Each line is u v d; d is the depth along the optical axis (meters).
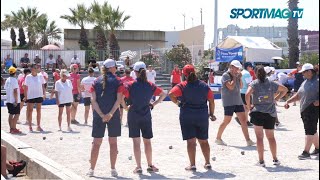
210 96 8.94
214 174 8.74
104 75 8.58
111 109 8.52
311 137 10.02
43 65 38.97
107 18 47.56
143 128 8.84
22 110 21.16
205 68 34.59
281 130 14.77
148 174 8.80
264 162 9.41
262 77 9.11
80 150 11.41
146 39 53.38
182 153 10.90
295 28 34.16
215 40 33.91
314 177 8.44
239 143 12.13
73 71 16.34
